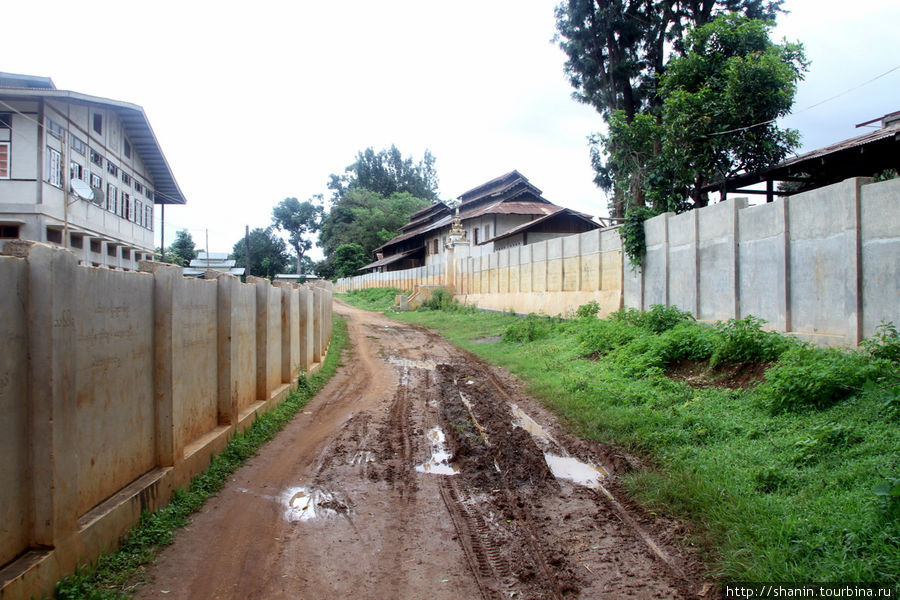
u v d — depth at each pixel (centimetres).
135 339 516
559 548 483
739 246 1208
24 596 337
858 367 709
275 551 472
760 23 1802
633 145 2103
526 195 4512
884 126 1524
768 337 941
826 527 434
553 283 2361
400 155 9875
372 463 719
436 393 1184
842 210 918
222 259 2825
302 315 1284
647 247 1631
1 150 2014
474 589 417
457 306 3494
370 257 8262
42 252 374
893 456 512
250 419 827
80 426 421
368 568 446
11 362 355
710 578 420
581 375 1145
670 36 2847
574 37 3062
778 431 658
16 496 358
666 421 773
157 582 414
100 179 2495
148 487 505
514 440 800
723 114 1694
